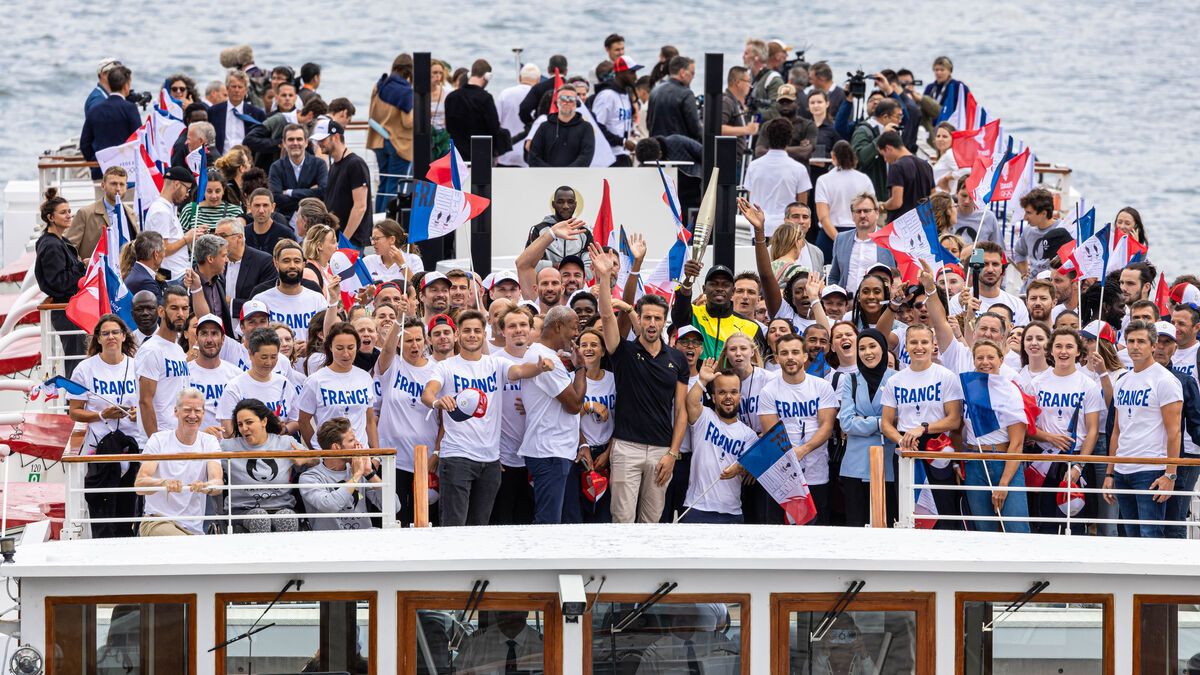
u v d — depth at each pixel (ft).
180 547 74.28
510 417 91.86
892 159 144.05
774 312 105.29
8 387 115.24
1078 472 92.12
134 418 90.79
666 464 90.33
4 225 158.10
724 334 96.68
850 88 165.07
